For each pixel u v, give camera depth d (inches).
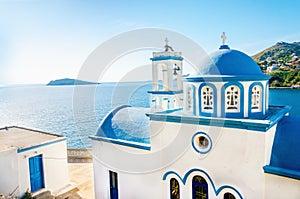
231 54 339.0
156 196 373.4
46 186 508.1
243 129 286.8
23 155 467.5
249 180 287.7
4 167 438.3
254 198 286.7
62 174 542.6
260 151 277.9
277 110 362.3
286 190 267.7
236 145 293.4
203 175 322.0
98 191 447.8
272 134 298.0
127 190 406.9
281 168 271.7
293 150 285.4
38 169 500.4
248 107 310.2
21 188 463.5
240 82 305.0
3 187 436.5
